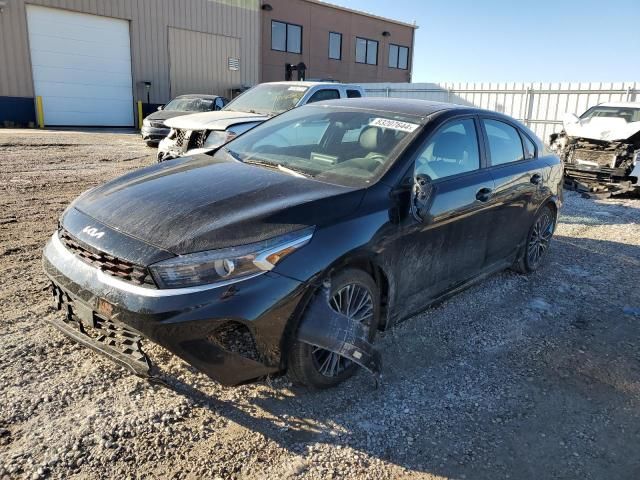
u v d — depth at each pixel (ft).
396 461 8.33
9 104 64.90
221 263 8.21
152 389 9.55
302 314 8.90
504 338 12.66
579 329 13.38
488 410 9.78
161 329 8.02
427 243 11.40
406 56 132.16
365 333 9.55
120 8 72.33
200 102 45.83
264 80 102.73
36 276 14.17
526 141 15.96
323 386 9.84
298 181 10.61
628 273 17.92
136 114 76.79
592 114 36.70
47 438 8.09
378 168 10.87
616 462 8.63
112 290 8.38
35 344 10.64
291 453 8.30
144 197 9.83
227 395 9.59
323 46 111.86
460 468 8.28
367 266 10.12
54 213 21.22
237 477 7.71
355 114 13.03
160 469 7.72
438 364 11.27
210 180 10.63
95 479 7.43
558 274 17.42
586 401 10.25
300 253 8.75
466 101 66.03
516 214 14.88
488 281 16.34
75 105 71.10
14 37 64.18
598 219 26.32
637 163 31.30
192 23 80.53
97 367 10.06
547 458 8.63
